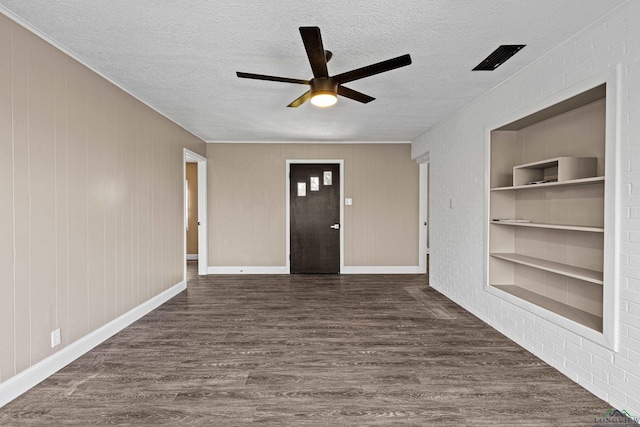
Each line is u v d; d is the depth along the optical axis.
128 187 3.41
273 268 6.11
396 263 6.14
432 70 2.89
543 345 2.59
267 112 4.18
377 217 6.12
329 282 5.39
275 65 2.81
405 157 6.11
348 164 6.09
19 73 2.12
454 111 4.13
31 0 1.91
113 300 3.15
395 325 3.40
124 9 2.01
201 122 4.66
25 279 2.16
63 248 2.49
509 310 3.04
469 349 2.81
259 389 2.20
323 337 3.09
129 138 3.43
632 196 1.86
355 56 2.65
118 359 2.62
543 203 2.98
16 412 1.93
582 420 1.87
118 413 1.93
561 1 1.92
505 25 2.19
